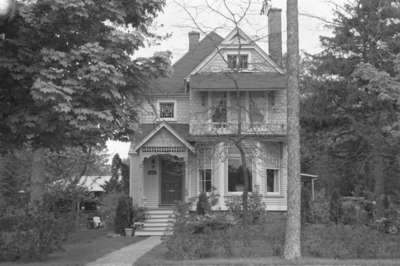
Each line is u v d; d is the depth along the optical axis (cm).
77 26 1157
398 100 1534
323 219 1936
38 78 1045
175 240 1504
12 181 2378
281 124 2738
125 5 1184
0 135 1234
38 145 1257
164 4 1255
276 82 2722
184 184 2809
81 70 1073
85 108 1068
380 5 2411
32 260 1494
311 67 2653
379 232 1588
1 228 1515
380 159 2320
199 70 2812
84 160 2675
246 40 2634
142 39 1173
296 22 1472
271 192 2788
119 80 1099
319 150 2825
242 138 2122
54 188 2452
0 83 1180
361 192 2873
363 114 2480
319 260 1400
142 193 2806
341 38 2503
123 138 1282
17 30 1169
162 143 2756
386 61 2233
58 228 1566
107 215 2880
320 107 2581
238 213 1905
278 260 1395
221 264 1341
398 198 2152
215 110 2686
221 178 2727
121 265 1415
